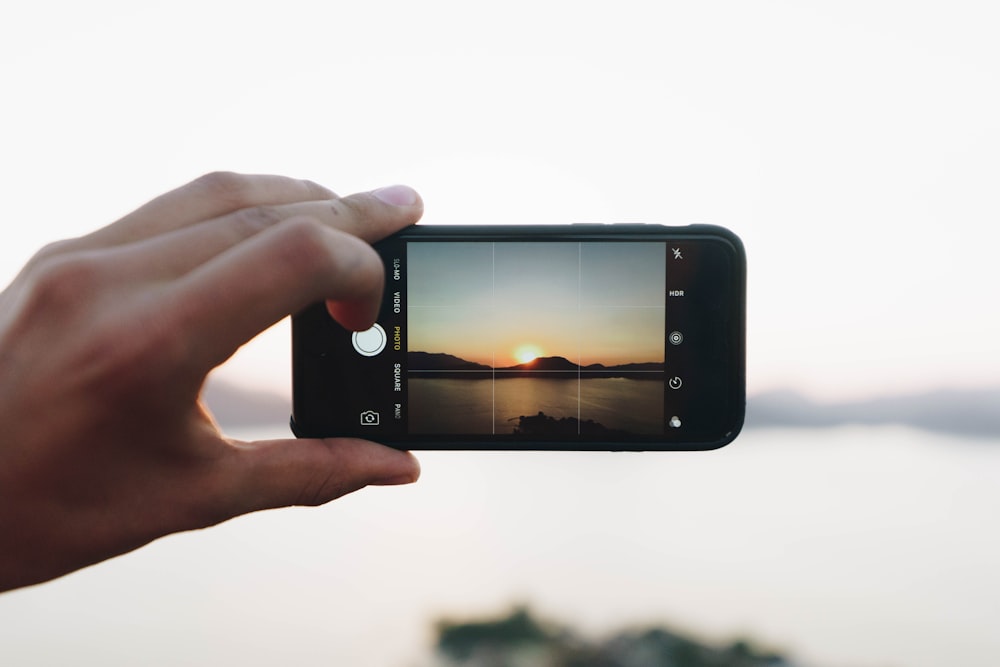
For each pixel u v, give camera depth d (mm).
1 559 227
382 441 295
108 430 225
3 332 223
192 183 251
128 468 232
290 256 217
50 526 229
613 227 297
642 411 297
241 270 216
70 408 222
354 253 226
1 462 223
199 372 220
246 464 249
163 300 218
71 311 222
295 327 294
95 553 234
